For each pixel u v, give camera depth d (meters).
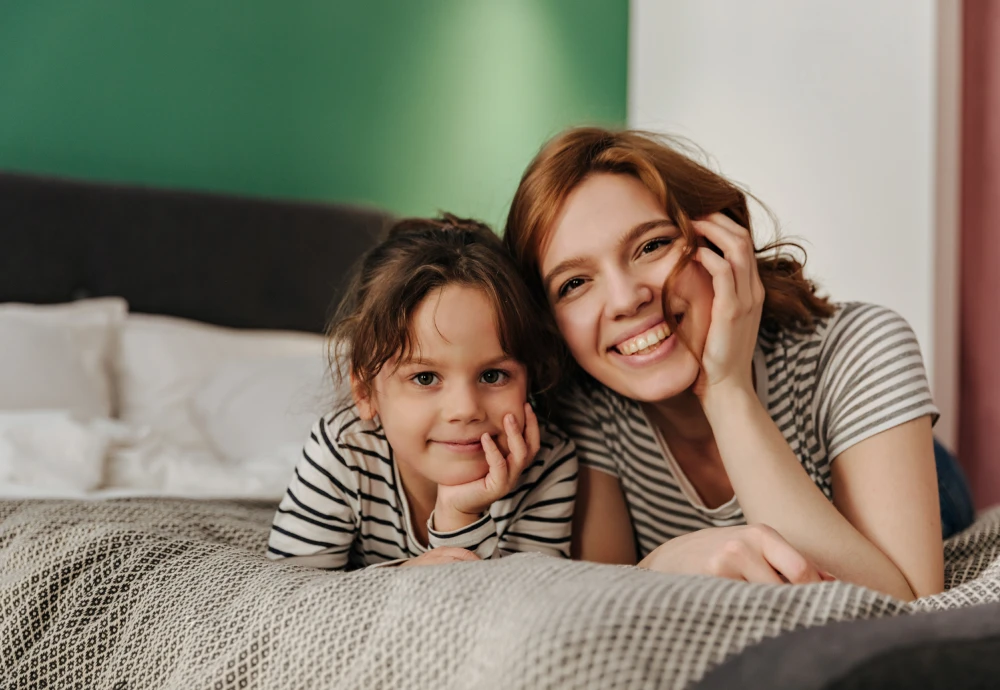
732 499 1.04
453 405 0.91
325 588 0.67
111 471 1.73
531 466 1.03
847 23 2.90
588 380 1.14
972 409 2.74
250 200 2.88
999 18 2.68
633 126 3.71
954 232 2.70
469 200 3.35
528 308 0.97
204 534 1.13
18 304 2.53
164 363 2.43
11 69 2.70
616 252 0.98
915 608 0.65
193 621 0.73
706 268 0.96
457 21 3.32
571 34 3.58
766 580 0.74
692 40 3.45
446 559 0.83
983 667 0.48
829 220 2.96
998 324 2.67
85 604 0.83
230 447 2.21
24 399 2.08
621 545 1.11
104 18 2.80
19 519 1.09
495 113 3.39
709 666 0.51
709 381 0.96
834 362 1.03
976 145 2.73
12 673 0.81
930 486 0.93
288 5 3.04
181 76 2.91
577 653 0.51
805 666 0.47
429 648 0.58
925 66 2.67
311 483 1.01
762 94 3.19
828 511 0.88
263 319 2.88
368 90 3.17
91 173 2.80
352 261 3.01
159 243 2.73
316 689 0.61
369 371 0.96
